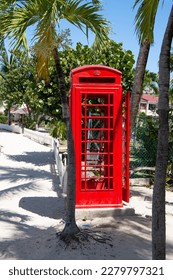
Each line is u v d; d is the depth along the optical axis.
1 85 36.19
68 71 13.62
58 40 4.95
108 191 6.95
